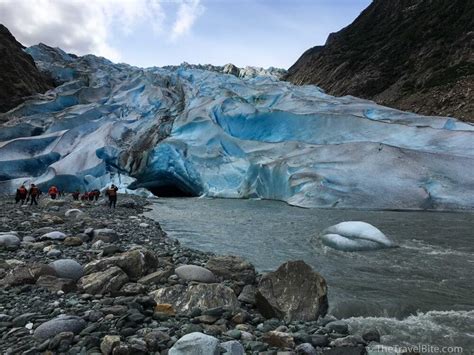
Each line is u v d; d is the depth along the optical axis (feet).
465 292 26.50
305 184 78.89
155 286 23.36
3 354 14.61
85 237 37.09
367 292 26.30
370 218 59.11
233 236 46.19
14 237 33.12
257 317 20.44
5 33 188.34
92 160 104.78
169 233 47.98
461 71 171.83
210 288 21.33
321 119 98.27
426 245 40.78
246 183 93.76
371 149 81.05
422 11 248.73
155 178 114.73
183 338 14.83
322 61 296.10
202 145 104.27
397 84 201.26
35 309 19.06
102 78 162.30
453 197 69.10
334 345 17.34
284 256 36.32
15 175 103.19
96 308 19.24
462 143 83.25
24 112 134.31
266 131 105.09
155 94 140.26
